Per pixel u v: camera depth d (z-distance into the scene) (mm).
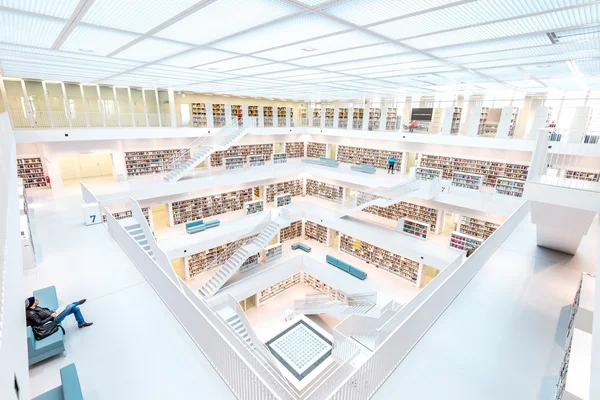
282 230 18766
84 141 13516
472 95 14078
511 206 11617
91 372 4172
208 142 16406
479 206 12344
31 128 11820
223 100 18703
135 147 15188
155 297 5848
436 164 15727
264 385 3275
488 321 5414
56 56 5738
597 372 2318
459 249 13352
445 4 2906
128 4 3012
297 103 23484
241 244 14914
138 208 9117
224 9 3135
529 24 3391
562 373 3771
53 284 6188
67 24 3664
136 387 3953
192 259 14391
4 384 1542
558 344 4918
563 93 12008
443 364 4488
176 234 14594
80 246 7863
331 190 20094
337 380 6324
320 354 11586
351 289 14328
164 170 16266
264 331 13359
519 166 12867
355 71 7203
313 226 19422
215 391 3922
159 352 4543
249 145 20531
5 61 6457
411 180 13984
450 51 4812
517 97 13633
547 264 7438
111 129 13203
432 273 15195
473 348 4801
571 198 5516
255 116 19312
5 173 3330
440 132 15211
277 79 9117
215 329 4055
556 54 4746
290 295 16172
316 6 3027
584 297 4605
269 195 19922
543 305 5883
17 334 2447
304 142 23625
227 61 6066
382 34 3973
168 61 6160
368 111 17656
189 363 4355
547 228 7211
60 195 12312
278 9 3137
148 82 11109
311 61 5949
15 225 4227
